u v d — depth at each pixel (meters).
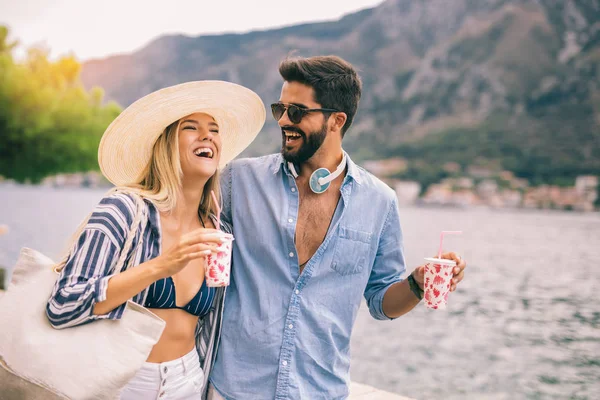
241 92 2.17
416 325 21.31
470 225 65.31
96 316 1.73
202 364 2.15
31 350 1.71
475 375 14.91
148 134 2.04
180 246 1.69
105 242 1.79
